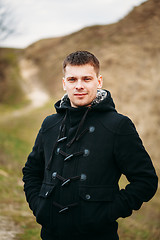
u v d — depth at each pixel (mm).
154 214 8953
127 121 1804
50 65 31828
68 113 1905
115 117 1812
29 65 33188
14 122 19562
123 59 25203
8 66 32781
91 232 1712
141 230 7285
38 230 5273
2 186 8031
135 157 1751
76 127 1828
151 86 22141
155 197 10633
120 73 24188
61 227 1715
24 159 12656
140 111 20781
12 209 6359
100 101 1866
